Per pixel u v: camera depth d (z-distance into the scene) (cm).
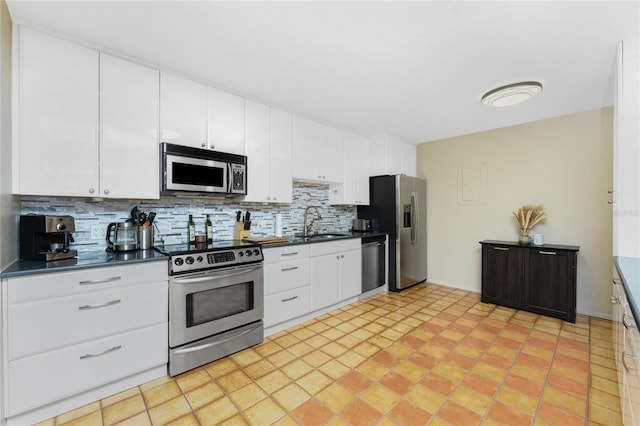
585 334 265
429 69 223
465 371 205
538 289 317
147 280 189
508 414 162
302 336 264
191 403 171
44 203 202
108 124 199
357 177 404
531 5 153
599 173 311
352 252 354
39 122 174
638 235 184
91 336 168
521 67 220
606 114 306
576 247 309
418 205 433
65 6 154
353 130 391
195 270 209
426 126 372
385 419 158
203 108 246
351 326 286
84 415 160
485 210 393
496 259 347
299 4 153
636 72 183
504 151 376
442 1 150
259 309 249
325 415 161
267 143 294
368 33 178
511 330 274
